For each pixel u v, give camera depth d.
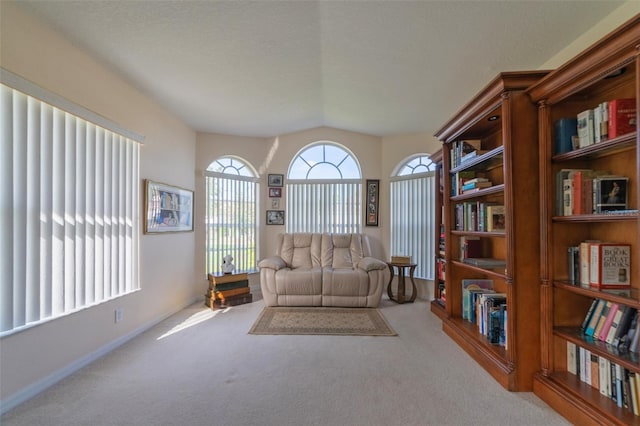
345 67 2.71
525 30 1.99
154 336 2.71
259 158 4.72
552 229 1.80
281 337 2.68
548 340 1.78
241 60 2.53
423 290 4.14
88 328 2.20
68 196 2.05
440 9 1.87
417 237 4.24
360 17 2.02
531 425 1.52
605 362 1.53
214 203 4.21
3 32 1.63
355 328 2.91
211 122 3.90
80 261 2.14
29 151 1.79
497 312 2.20
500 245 2.63
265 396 1.76
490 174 2.72
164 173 3.33
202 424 1.51
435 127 4.06
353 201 4.70
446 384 1.90
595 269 1.60
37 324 1.80
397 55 2.46
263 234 4.73
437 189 3.59
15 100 1.72
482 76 2.64
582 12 1.79
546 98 1.78
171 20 1.96
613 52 1.33
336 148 4.82
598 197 1.57
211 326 2.96
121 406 1.66
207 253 4.11
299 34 2.21
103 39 2.09
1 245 1.65
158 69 2.55
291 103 3.56
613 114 1.46
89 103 2.24
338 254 4.15
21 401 1.69
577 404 1.50
